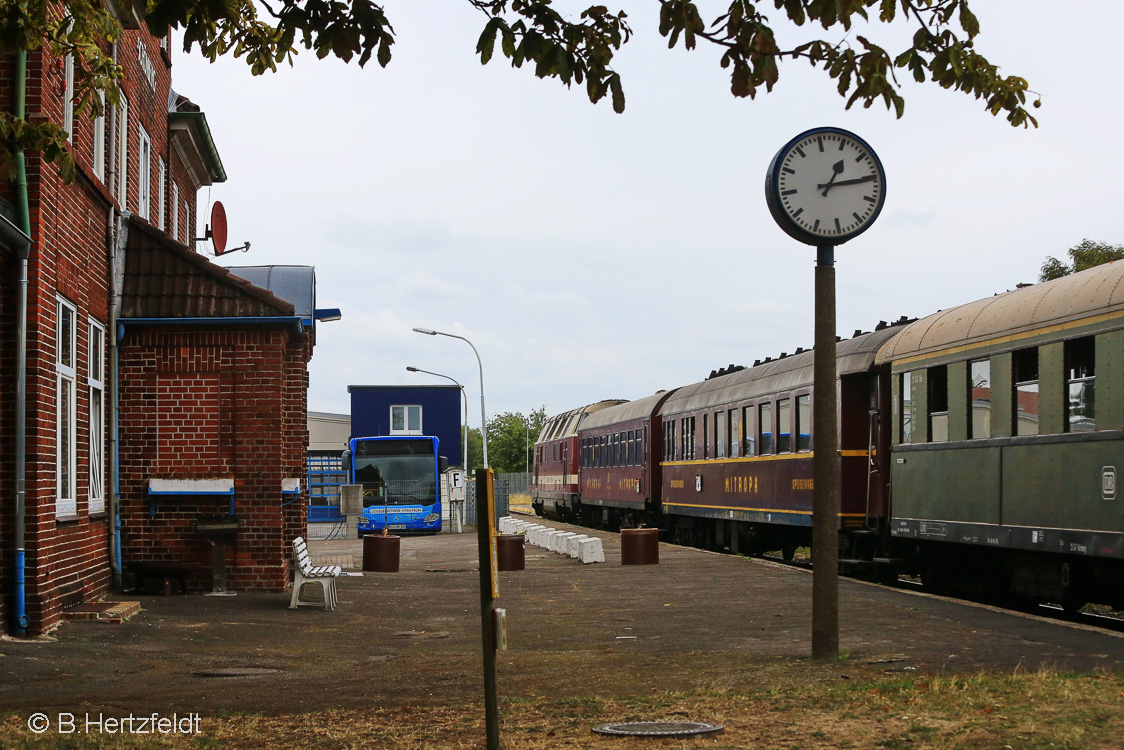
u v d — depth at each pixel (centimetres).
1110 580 1273
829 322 1040
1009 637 1121
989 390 1456
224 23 930
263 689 939
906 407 1695
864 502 1892
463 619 1441
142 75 1814
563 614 1457
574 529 4016
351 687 944
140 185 1811
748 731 714
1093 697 766
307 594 1702
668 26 754
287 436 2089
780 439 2267
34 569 1188
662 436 3275
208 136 2227
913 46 789
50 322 1240
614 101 782
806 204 1040
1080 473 1256
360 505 4000
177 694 916
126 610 1348
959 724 702
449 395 5244
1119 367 1191
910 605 1397
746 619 1341
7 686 945
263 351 1703
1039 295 1385
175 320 1670
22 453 1172
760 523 2494
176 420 1692
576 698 859
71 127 1352
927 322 1689
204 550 1684
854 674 927
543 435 5575
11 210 1158
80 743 719
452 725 766
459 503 4450
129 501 1683
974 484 1486
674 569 2098
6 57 1202
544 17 769
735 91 770
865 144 1050
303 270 2205
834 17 716
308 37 757
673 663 1034
